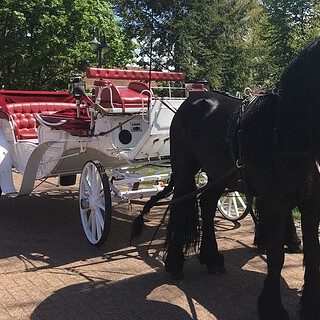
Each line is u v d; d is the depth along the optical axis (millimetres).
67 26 18422
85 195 5363
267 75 23781
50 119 5777
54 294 3846
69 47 18516
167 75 5555
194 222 4250
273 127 3043
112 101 5098
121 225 6027
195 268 4438
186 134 4180
